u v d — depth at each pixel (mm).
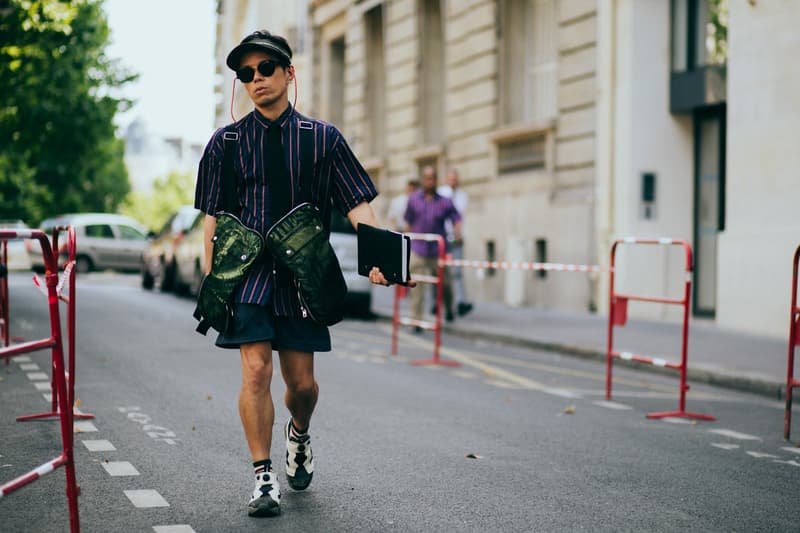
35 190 46844
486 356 12828
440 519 5180
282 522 5051
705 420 8602
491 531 4992
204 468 6180
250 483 5832
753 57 14711
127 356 11406
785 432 7750
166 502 5387
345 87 30844
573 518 5266
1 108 22828
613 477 6246
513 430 7754
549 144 19078
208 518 5090
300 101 37812
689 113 17188
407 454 6738
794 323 7711
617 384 10656
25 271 33812
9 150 29875
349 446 6949
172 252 22172
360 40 29281
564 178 18734
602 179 17500
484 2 21438
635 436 7703
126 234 33188
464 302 17062
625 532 5031
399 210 18672
